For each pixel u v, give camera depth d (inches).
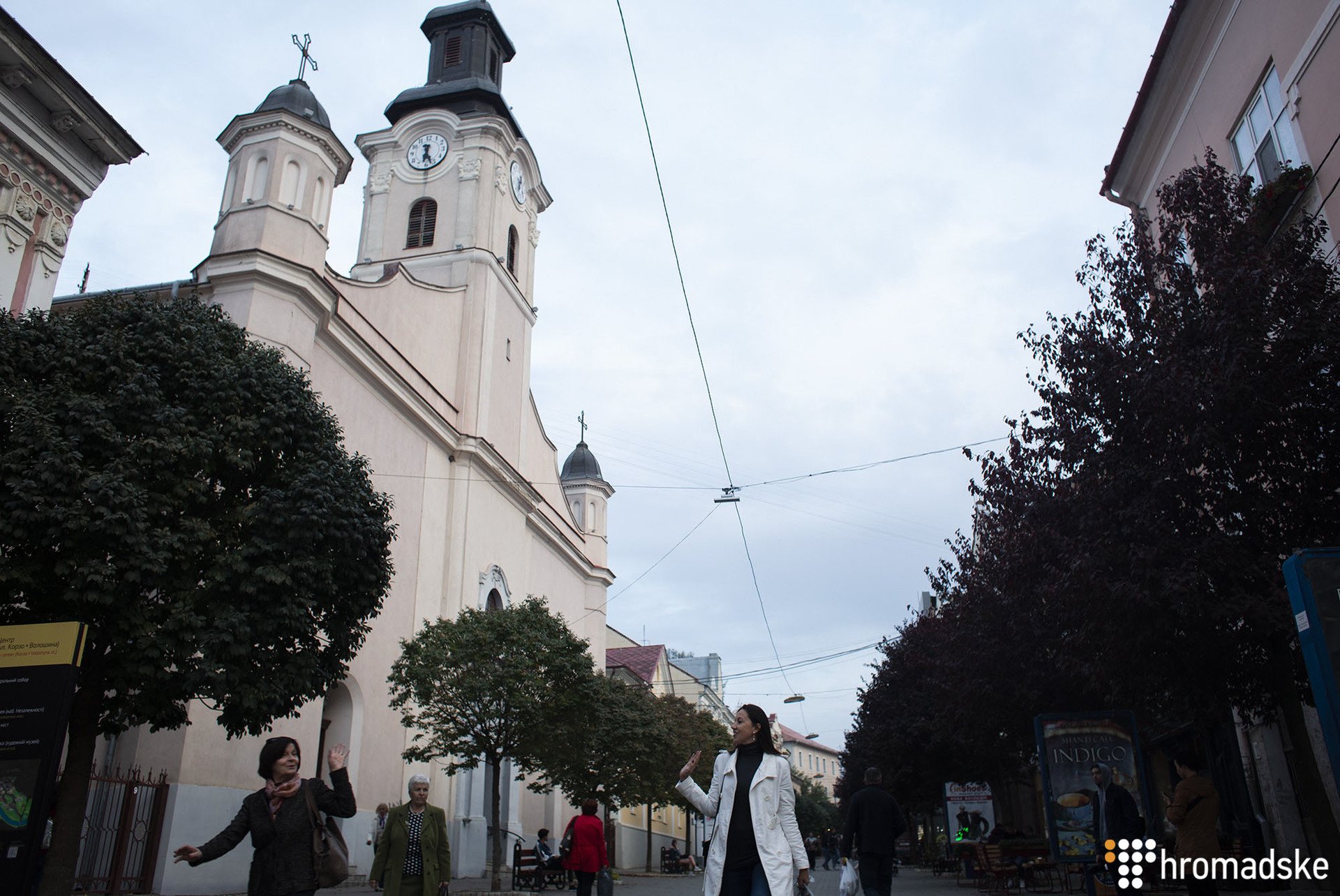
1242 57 622.8
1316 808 398.3
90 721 480.1
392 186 1387.8
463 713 759.7
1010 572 585.0
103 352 503.2
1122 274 508.7
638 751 1075.3
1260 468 439.2
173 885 655.8
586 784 1053.2
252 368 545.3
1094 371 480.4
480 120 1385.3
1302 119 551.5
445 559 1136.2
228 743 724.7
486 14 1505.9
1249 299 430.0
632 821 1820.9
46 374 496.4
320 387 919.0
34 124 587.8
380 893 775.7
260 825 241.6
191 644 475.8
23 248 582.6
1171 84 710.5
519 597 1320.1
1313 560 286.4
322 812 248.4
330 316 919.0
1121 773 574.6
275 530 514.6
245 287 845.8
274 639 509.0
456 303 1279.5
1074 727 586.2
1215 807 365.4
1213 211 481.7
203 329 549.6
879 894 433.1
